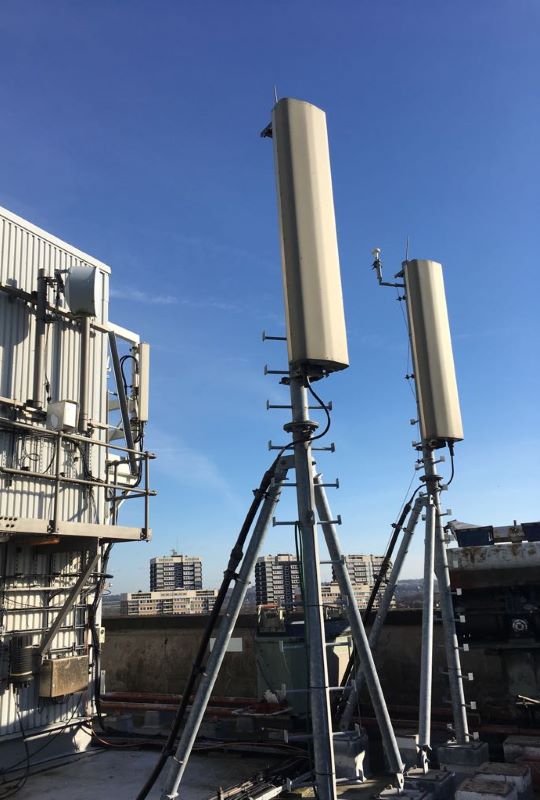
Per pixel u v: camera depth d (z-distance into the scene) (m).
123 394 11.40
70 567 10.43
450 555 9.70
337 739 8.22
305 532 6.08
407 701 10.81
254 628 12.52
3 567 9.46
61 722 9.76
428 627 8.56
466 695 10.24
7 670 9.20
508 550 9.41
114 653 14.09
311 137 6.91
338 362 6.39
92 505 10.73
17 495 9.60
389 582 9.78
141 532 10.41
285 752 8.80
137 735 10.42
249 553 6.20
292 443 6.28
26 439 9.88
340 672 10.22
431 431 9.48
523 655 9.48
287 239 6.60
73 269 10.37
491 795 6.39
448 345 10.07
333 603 10.45
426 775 7.34
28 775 8.70
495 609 9.45
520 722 9.29
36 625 9.74
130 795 7.77
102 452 11.18
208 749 9.23
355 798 7.46
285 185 6.72
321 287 6.50
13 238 10.17
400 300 10.50
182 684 13.16
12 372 9.84
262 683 9.96
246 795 7.20
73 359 10.89
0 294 9.85
